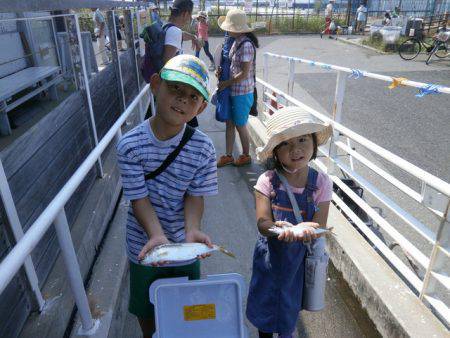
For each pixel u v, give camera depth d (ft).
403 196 14.23
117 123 8.79
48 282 7.17
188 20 13.94
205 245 4.67
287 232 5.29
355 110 25.38
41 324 6.23
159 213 5.45
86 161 6.41
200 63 4.96
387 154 8.34
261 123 18.75
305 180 6.11
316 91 30.27
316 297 6.49
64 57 11.61
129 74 18.44
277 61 43.88
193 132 5.26
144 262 4.52
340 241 9.44
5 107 7.25
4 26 9.20
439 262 7.11
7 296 5.70
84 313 6.21
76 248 7.84
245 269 9.90
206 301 5.18
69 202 8.66
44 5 5.47
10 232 5.78
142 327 6.51
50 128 8.41
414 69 40.16
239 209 12.80
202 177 5.41
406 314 7.25
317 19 77.41
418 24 52.37
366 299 8.24
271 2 101.19
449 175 16.42
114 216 10.80
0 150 6.40
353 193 10.44
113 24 14.28
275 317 6.39
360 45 57.57
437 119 23.62
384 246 8.89
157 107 5.00
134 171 5.17
